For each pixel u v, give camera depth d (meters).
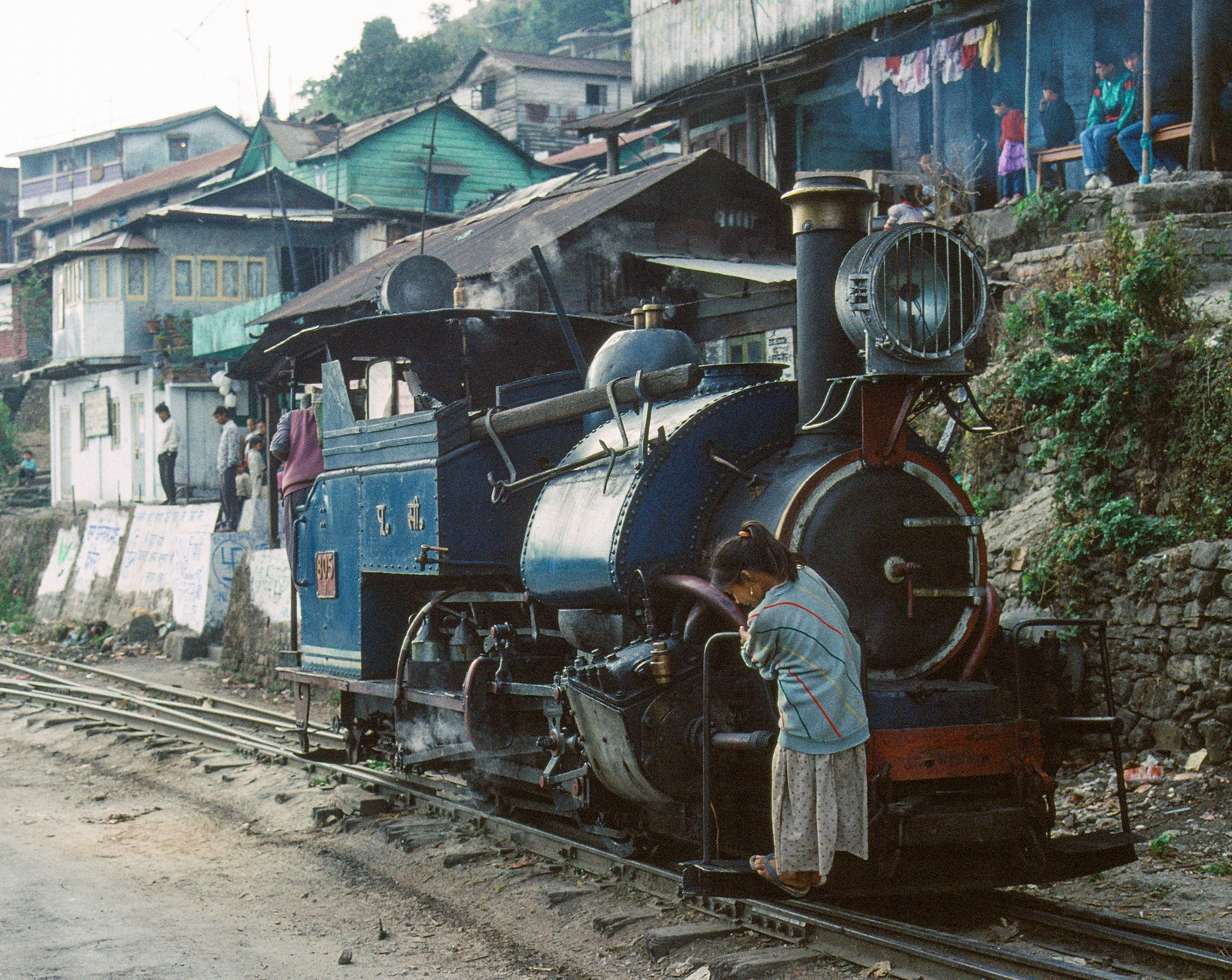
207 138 52.16
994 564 10.57
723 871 5.91
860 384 6.53
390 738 10.57
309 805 9.70
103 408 33.31
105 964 6.23
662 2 21.47
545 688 7.66
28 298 44.25
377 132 32.28
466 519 8.60
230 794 10.46
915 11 16.80
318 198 31.27
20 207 57.00
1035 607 9.73
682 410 7.33
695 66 20.77
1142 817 8.00
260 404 26.86
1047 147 15.88
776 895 6.36
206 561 20.78
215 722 14.36
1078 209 13.60
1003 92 17.08
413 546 8.88
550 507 7.95
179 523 22.48
